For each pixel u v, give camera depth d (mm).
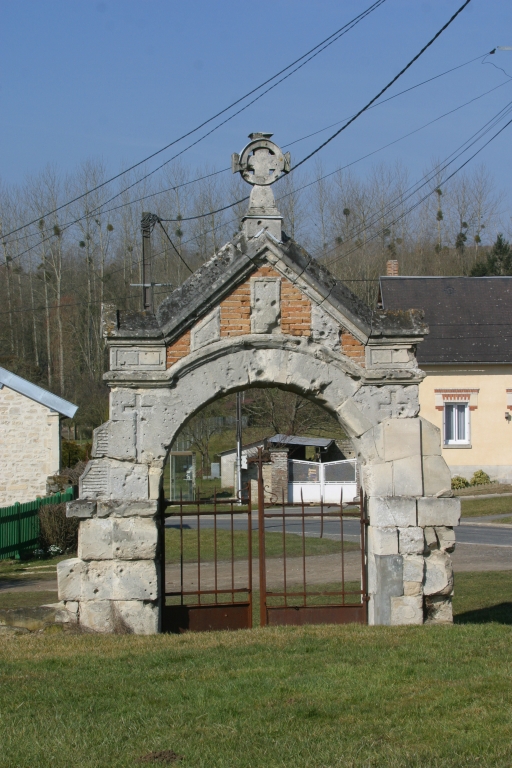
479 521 28484
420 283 39781
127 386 10164
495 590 15273
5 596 16453
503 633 9578
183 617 10688
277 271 10391
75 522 24594
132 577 10078
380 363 10570
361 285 46875
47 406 27047
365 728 6496
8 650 9188
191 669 8195
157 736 6426
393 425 10570
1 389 26953
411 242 54844
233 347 10242
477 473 36625
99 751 6152
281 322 10375
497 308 38906
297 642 9258
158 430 10172
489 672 7836
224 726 6590
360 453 10633
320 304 10430
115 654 8828
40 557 23906
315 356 10422
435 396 37125
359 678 7746
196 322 10242
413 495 10586
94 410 45188
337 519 31438
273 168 10555
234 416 47969
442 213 56625
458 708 6883
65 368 48719
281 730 6488
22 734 6496
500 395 37188
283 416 41438
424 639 9281
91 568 10109
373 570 10609
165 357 10172
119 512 10086
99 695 7457
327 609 10859
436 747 6074
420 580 10469
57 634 9922
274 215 10461
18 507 23781
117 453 10125
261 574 10766
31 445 26938
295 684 7582
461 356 37031
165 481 37156
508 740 6148
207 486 41469
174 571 19344
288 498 35844
